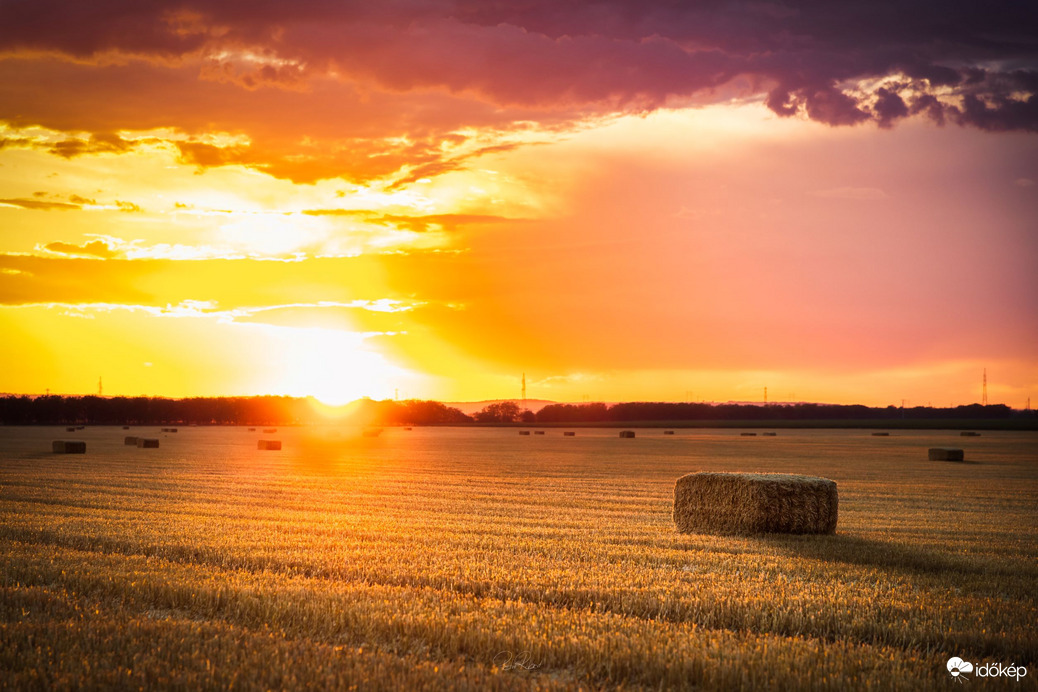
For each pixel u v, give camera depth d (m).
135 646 8.62
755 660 8.43
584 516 21.48
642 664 8.31
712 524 18.86
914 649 9.17
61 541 15.79
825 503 18.45
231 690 7.49
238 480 31.94
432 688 7.57
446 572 12.80
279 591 11.15
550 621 9.84
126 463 42.53
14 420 152.50
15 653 8.33
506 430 123.50
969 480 34.16
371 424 163.75
